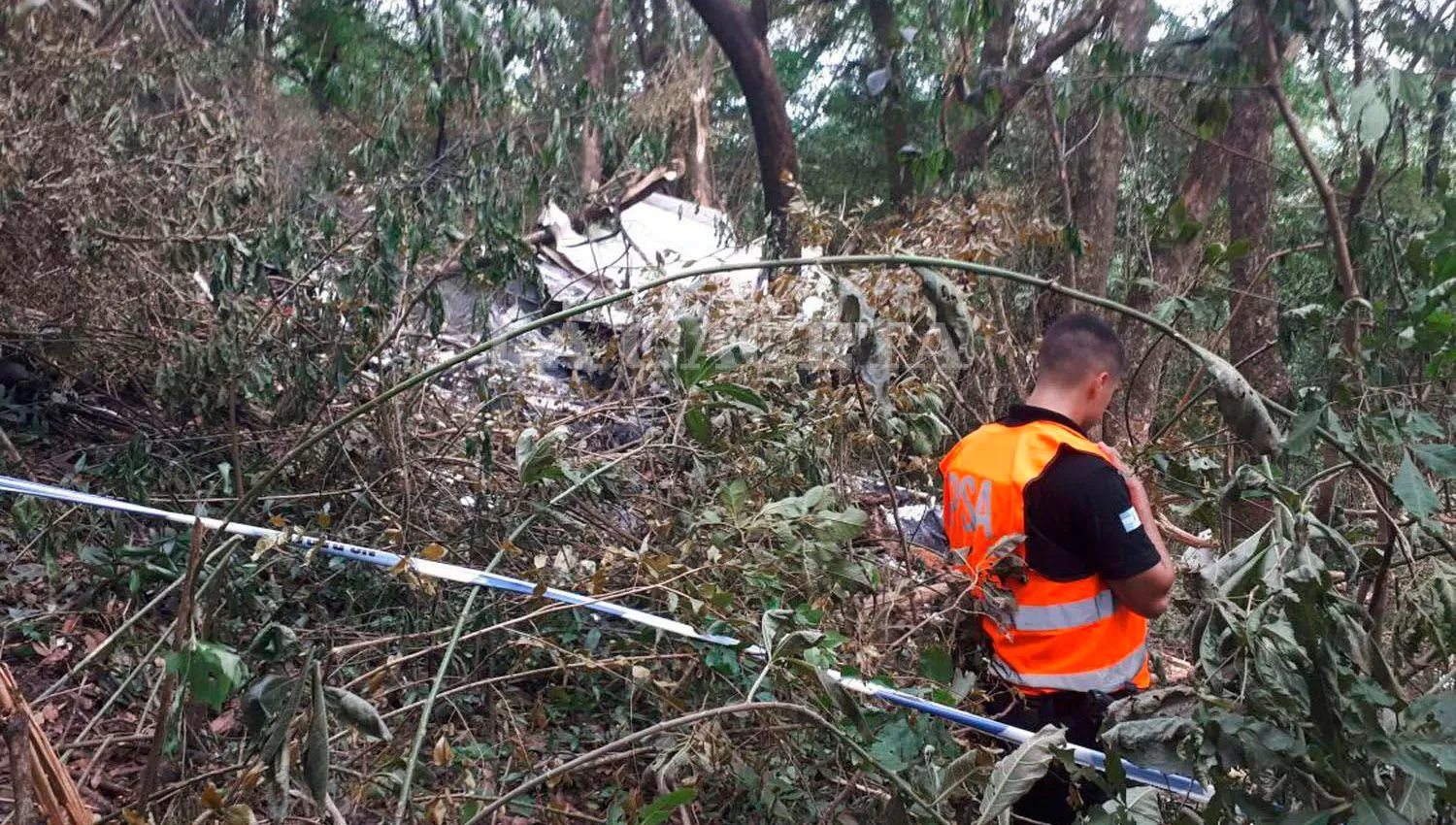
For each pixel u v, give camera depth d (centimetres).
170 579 296
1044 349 258
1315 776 192
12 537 357
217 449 418
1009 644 252
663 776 245
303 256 420
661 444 328
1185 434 455
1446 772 192
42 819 190
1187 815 214
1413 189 444
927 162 459
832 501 276
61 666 314
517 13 416
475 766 271
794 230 493
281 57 602
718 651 268
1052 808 248
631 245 501
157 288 446
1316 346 375
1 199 403
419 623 322
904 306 362
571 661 269
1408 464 235
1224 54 361
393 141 399
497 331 433
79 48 434
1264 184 727
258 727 188
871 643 281
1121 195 791
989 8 473
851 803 273
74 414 479
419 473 391
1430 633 279
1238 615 215
